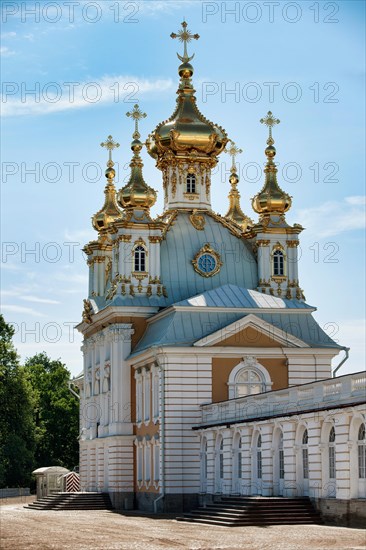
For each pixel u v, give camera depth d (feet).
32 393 466.29
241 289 315.37
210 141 355.97
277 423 228.84
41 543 174.09
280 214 348.38
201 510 234.99
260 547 159.53
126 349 326.85
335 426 204.03
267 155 356.38
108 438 328.29
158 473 298.15
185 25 371.35
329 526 199.62
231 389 295.48
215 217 352.90
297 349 300.81
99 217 376.27
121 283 331.16
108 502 326.44
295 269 345.31
